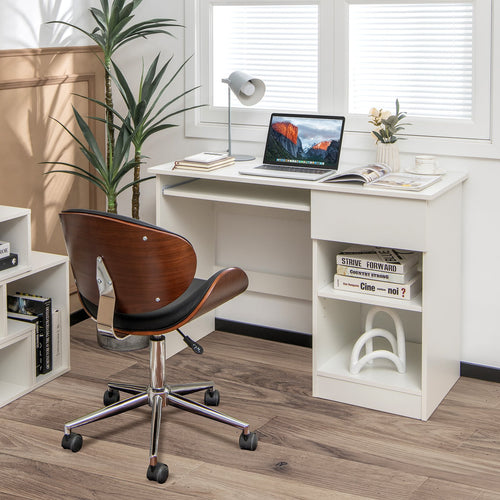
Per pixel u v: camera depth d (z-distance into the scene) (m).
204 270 4.27
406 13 3.82
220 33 4.17
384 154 3.77
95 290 3.31
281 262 4.21
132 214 4.24
